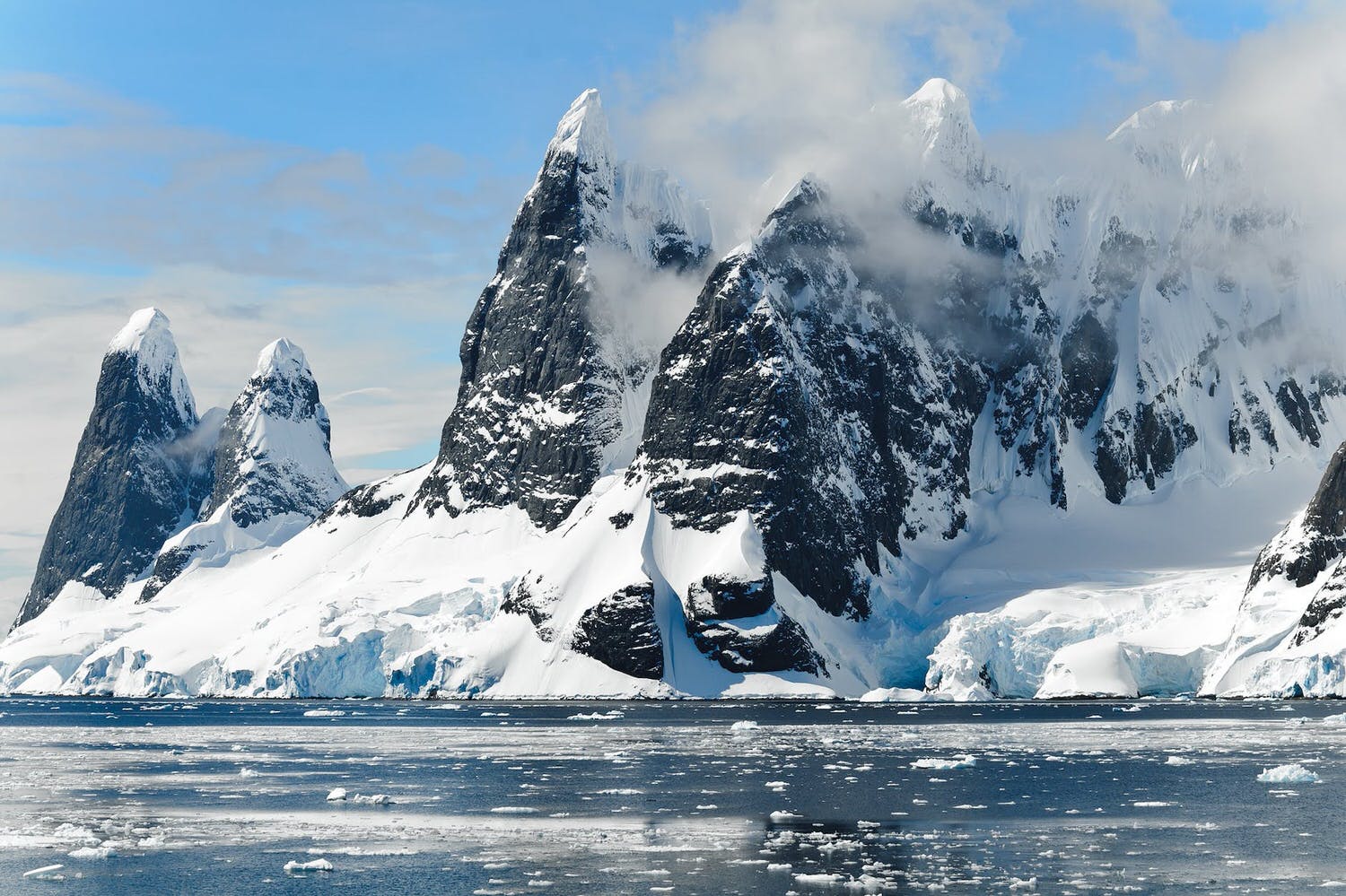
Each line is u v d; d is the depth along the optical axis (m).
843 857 110.69
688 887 101.12
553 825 126.50
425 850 115.00
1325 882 101.44
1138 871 105.00
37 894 101.88
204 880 105.44
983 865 107.44
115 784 157.88
